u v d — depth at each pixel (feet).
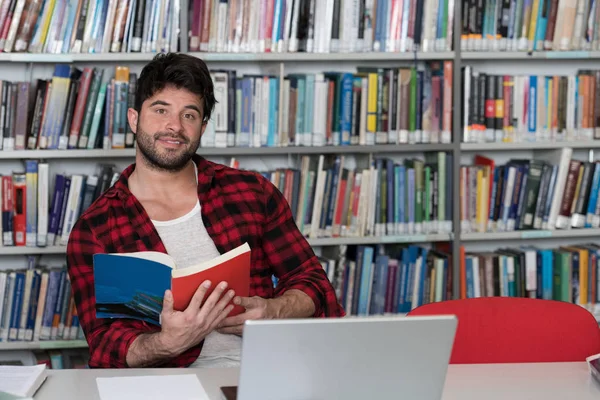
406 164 10.50
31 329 9.48
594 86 10.57
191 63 6.63
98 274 5.47
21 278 9.42
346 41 9.90
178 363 6.14
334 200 10.00
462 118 10.33
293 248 7.06
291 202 9.89
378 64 10.91
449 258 10.35
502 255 10.66
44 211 9.36
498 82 10.31
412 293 10.30
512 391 4.76
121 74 9.39
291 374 3.80
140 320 6.14
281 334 3.70
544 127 10.53
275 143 9.80
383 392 3.99
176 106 6.51
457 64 10.12
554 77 10.49
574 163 10.55
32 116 9.36
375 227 10.18
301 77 9.82
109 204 6.56
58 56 9.24
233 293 5.41
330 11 9.81
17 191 9.31
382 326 3.84
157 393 4.58
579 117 10.60
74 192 9.41
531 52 10.36
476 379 4.99
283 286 6.96
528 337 5.93
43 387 4.74
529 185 10.53
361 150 9.93
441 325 3.93
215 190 6.84
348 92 9.89
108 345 5.84
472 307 5.93
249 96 9.67
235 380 4.87
